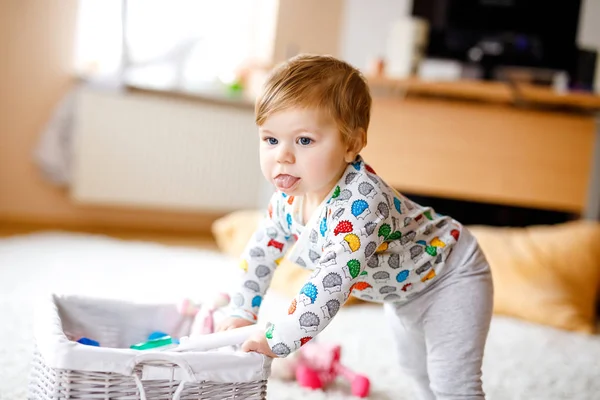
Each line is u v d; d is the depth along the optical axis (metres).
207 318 1.12
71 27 2.81
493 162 2.21
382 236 0.97
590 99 2.12
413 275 1.05
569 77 2.54
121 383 0.88
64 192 2.91
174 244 2.81
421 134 2.21
